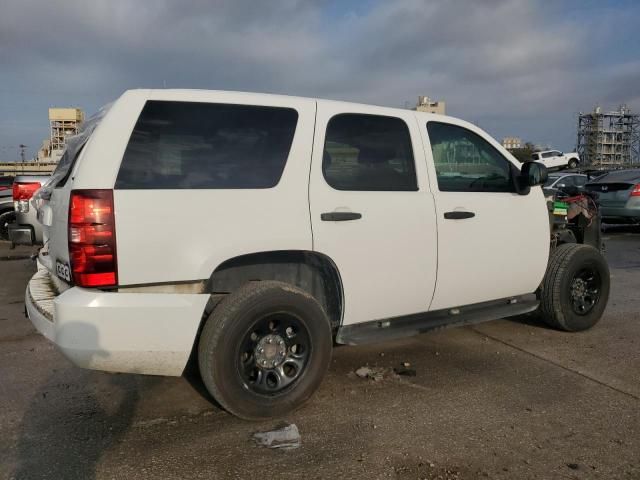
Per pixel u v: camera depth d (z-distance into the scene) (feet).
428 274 13.03
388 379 13.23
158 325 9.67
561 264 16.33
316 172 11.44
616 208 42.16
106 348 9.41
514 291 15.26
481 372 13.71
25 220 24.13
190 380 13.19
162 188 9.86
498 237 14.38
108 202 9.34
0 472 9.14
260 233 10.53
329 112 11.93
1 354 15.14
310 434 10.46
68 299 9.33
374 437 10.35
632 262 31.40
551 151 136.77
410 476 9.05
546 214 15.66
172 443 10.14
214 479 8.96
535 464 9.43
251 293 10.46
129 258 9.46
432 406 11.71
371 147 12.46
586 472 9.19
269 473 9.14
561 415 11.30
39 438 10.34
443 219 13.19
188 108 10.48
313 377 11.30
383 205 12.19
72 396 12.29
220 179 10.44
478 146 14.49
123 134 9.77
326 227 11.34
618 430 10.67
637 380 13.24
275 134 11.19
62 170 12.18
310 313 11.14
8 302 21.39
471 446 10.02
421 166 13.14
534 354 15.08
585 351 15.35
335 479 8.97
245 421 11.00
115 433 10.54
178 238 9.82
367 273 12.02
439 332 17.10
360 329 12.41
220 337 10.19
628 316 19.26
